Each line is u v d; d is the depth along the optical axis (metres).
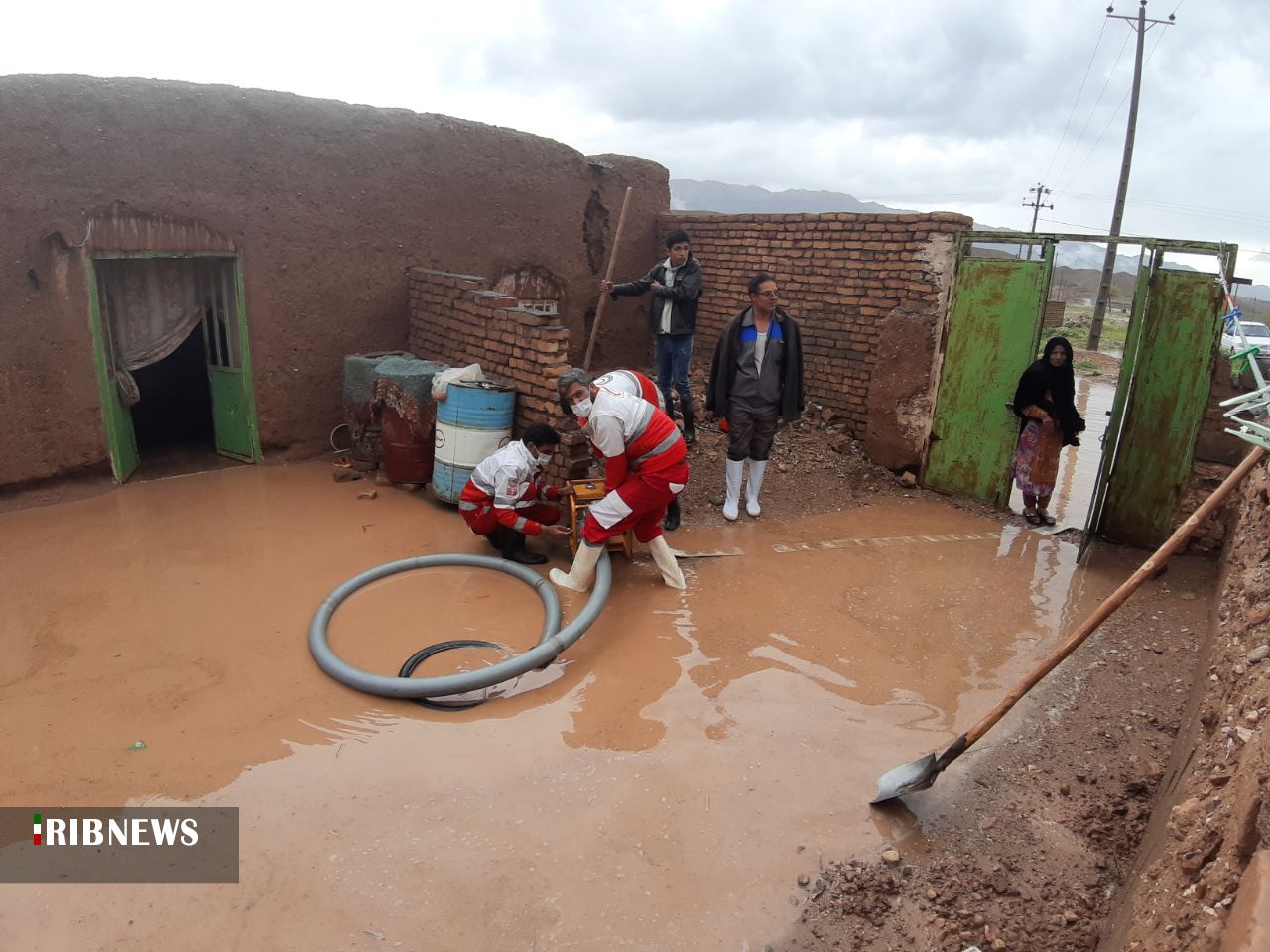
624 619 4.80
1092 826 3.25
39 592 4.81
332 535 5.80
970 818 3.32
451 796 3.30
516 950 2.65
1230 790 2.04
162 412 8.78
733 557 5.78
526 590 5.06
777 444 8.01
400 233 7.80
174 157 6.32
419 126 7.75
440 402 6.15
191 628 4.48
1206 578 5.68
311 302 7.30
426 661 4.23
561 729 3.76
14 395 5.98
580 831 3.14
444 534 5.87
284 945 2.63
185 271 6.93
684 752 3.63
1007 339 6.76
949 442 7.27
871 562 5.80
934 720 3.96
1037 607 5.21
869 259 7.80
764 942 2.72
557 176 9.17
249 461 7.37
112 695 3.86
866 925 2.80
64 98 5.79
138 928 2.68
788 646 4.59
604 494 5.43
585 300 9.93
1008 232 6.66
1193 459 5.98
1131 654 4.64
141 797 3.23
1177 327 5.83
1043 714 4.04
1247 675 2.59
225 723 3.69
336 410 7.68
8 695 3.83
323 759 3.49
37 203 5.81
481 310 6.71
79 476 6.46
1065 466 8.91
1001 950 2.69
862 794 3.43
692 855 3.06
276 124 6.80
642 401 4.71
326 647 4.22
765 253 8.91
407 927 2.71
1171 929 1.81
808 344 8.55
